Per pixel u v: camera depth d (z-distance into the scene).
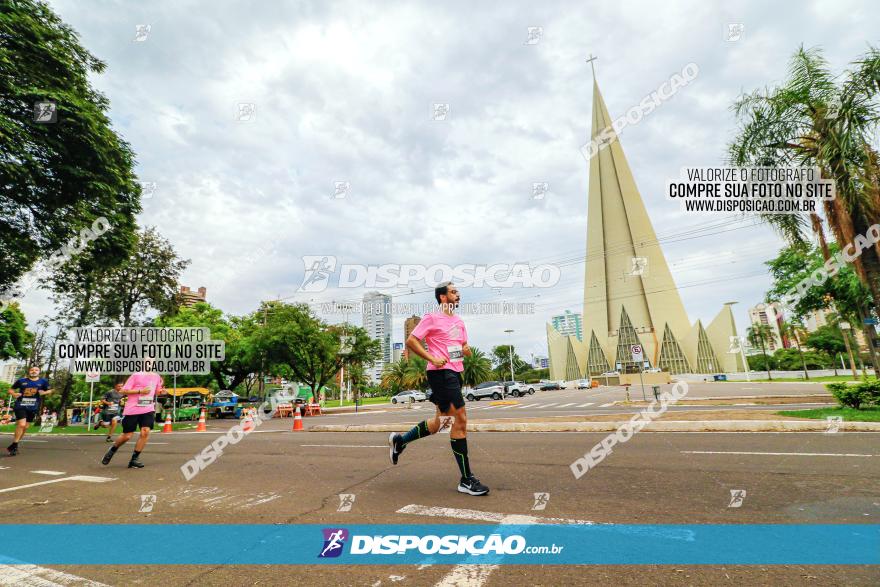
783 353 79.25
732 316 86.75
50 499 4.23
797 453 5.11
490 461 5.41
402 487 4.15
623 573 2.17
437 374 3.87
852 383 9.48
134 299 22.59
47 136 10.12
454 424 3.85
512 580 2.14
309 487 4.37
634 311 95.81
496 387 40.25
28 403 8.63
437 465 5.29
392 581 2.18
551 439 7.29
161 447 9.16
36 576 2.42
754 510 3.06
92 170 11.33
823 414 8.34
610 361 96.94
